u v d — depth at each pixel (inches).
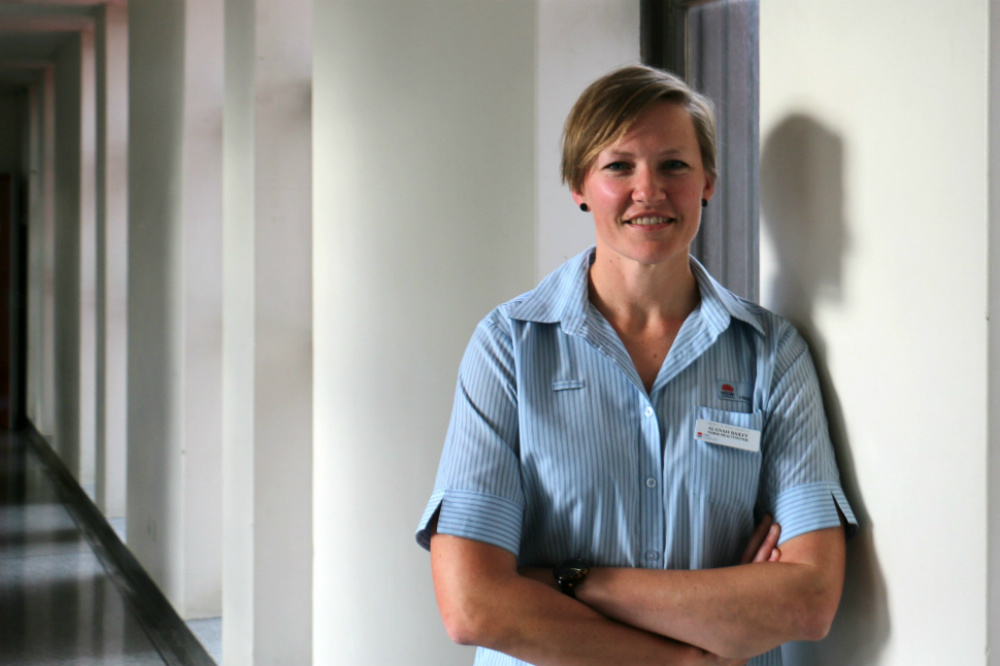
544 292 58.4
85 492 331.3
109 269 292.8
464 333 102.9
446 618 54.0
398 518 119.3
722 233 84.2
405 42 117.4
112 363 297.4
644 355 55.8
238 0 160.4
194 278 201.8
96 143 303.4
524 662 56.3
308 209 153.9
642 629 52.0
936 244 45.6
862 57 49.9
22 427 460.8
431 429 110.5
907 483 48.1
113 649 190.4
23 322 459.8
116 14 285.6
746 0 80.8
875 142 49.2
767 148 58.2
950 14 44.5
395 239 121.0
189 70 198.4
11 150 460.1
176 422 208.8
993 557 43.7
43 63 387.5
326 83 145.5
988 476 43.4
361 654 131.7
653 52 90.5
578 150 54.7
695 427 53.5
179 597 207.2
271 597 151.6
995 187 43.0
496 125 96.0
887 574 49.9
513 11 92.3
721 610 50.1
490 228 97.5
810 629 50.0
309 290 154.3
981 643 43.9
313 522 153.2
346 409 138.4
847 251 51.6
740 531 54.6
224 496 169.2
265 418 151.6
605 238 54.3
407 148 117.3
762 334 54.5
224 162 169.5
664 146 52.5
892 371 48.7
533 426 55.1
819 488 51.8
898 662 49.3
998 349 43.3
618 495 54.0
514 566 54.5
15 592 229.1
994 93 42.9
